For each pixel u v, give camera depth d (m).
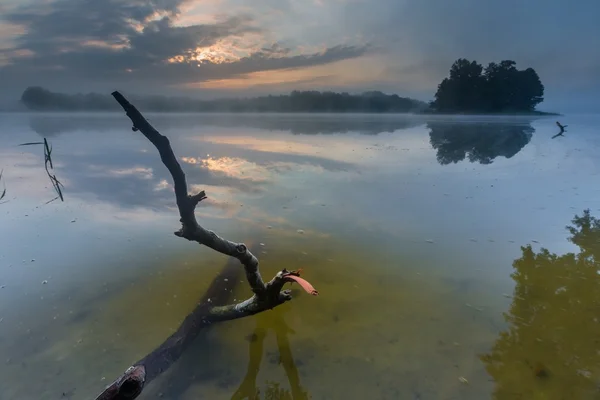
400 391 2.38
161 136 2.34
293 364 2.64
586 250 4.21
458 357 2.66
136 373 1.83
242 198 6.12
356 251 4.30
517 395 2.32
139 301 3.35
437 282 3.66
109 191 6.39
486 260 4.06
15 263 3.96
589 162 8.91
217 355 2.75
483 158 9.48
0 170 7.66
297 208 5.70
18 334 2.90
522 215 5.38
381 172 7.94
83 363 2.62
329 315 3.19
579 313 3.08
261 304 2.98
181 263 4.02
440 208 5.71
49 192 6.28
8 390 2.38
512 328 2.95
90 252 4.23
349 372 2.55
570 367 2.53
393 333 2.94
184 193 2.52
